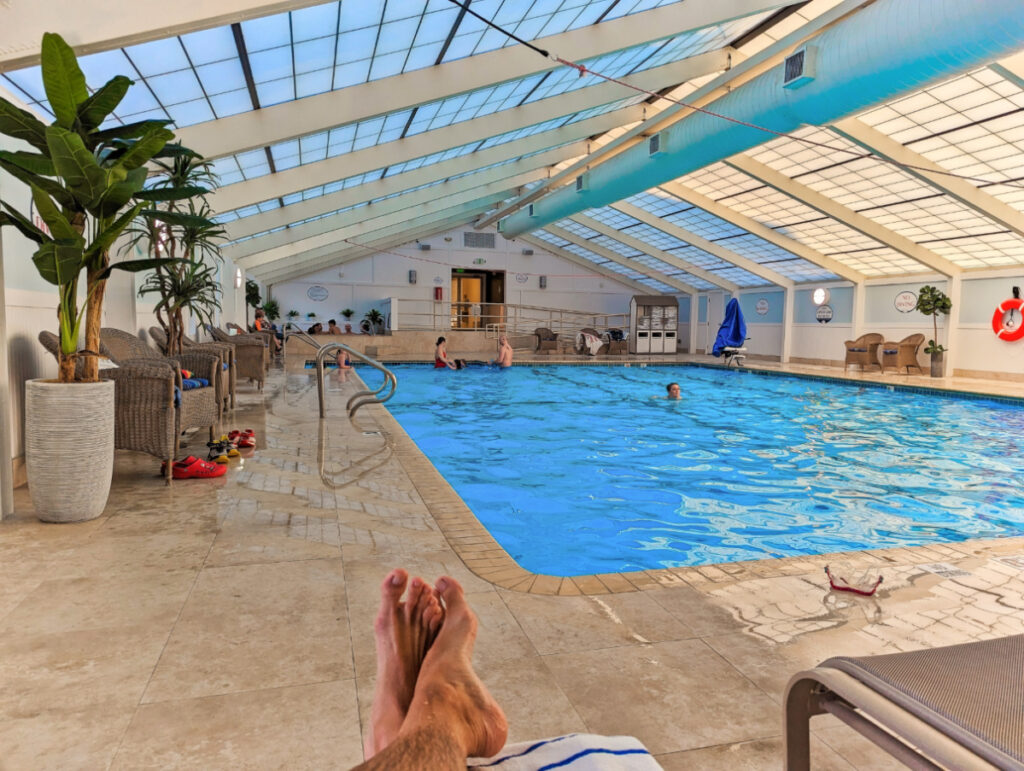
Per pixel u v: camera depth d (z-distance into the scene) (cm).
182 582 260
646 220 1850
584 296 2586
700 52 998
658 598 255
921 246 1450
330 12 515
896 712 96
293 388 999
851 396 1216
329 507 368
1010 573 287
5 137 405
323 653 205
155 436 414
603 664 203
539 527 452
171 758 155
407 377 1466
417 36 637
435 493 402
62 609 234
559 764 132
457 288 2661
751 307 2198
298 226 1485
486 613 238
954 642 221
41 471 324
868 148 1047
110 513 351
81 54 360
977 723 90
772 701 184
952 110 936
